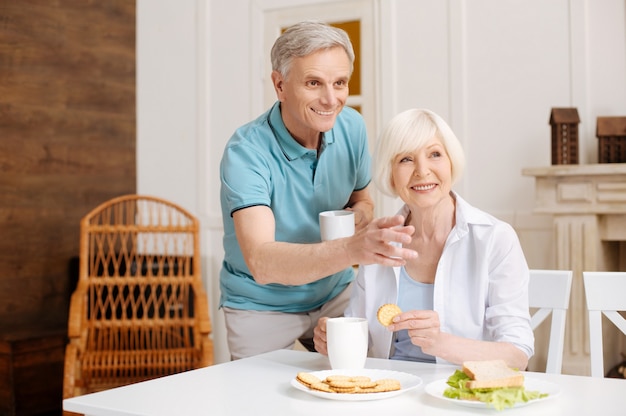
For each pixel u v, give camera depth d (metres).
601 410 1.19
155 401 1.29
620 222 2.97
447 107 3.54
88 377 3.04
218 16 4.16
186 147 4.25
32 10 3.84
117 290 3.78
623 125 3.04
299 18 3.92
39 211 3.87
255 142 1.93
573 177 2.97
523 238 3.38
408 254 1.43
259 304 2.10
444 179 1.62
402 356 1.72
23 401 3.44
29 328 3.72
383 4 3.67
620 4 3.20
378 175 1.67
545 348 3.16
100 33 4.16
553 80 3.32
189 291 3.75
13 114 3.76
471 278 1.65
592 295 1.74
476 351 1.49
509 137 3.41
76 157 4.05
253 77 4.06
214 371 1.52
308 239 2.04
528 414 1.17
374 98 3.71
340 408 1.23
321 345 1.62
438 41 3.55
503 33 3.42
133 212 4.25
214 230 4.18
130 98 4.34
